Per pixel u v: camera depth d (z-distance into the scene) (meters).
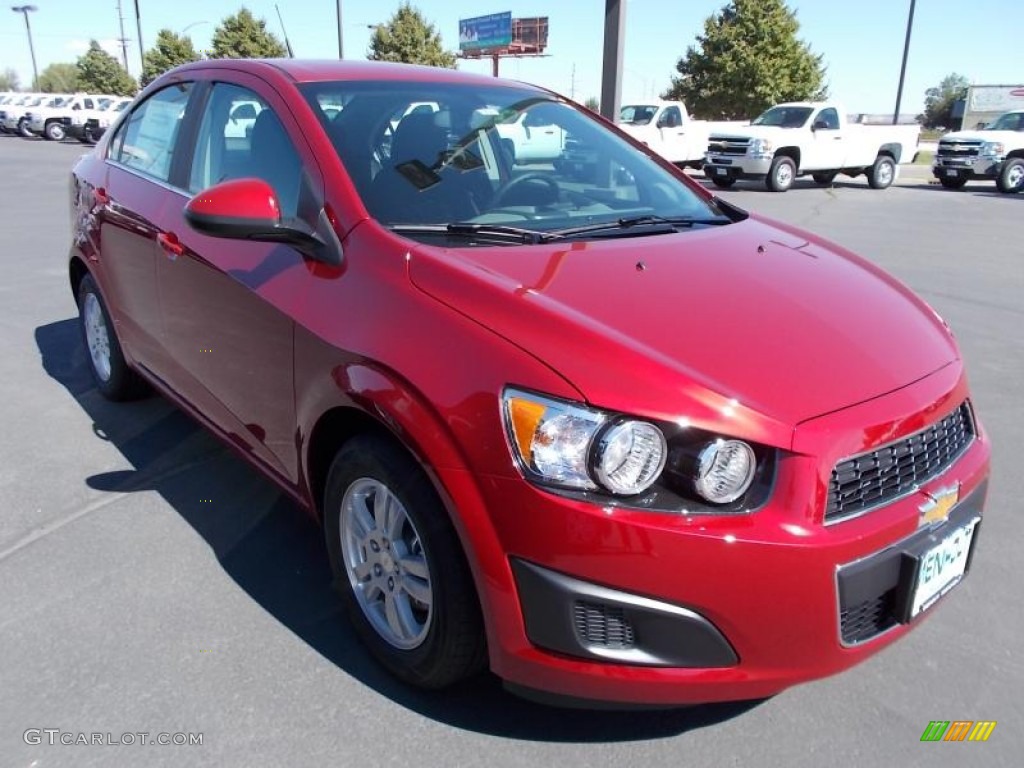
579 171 3.30
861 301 2.57
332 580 2.99
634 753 2.24
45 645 2.60
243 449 3.12
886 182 21.61
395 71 3.38
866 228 12.59
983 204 17.19
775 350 2.14
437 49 45.88
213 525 3.34
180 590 2.91
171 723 2.29
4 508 3.46
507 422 1.95
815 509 1.94
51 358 5.43
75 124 34.88
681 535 1.87
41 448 4.04
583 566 1.90
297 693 2.42
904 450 2.12
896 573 2.08
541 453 1.91
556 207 3.00
